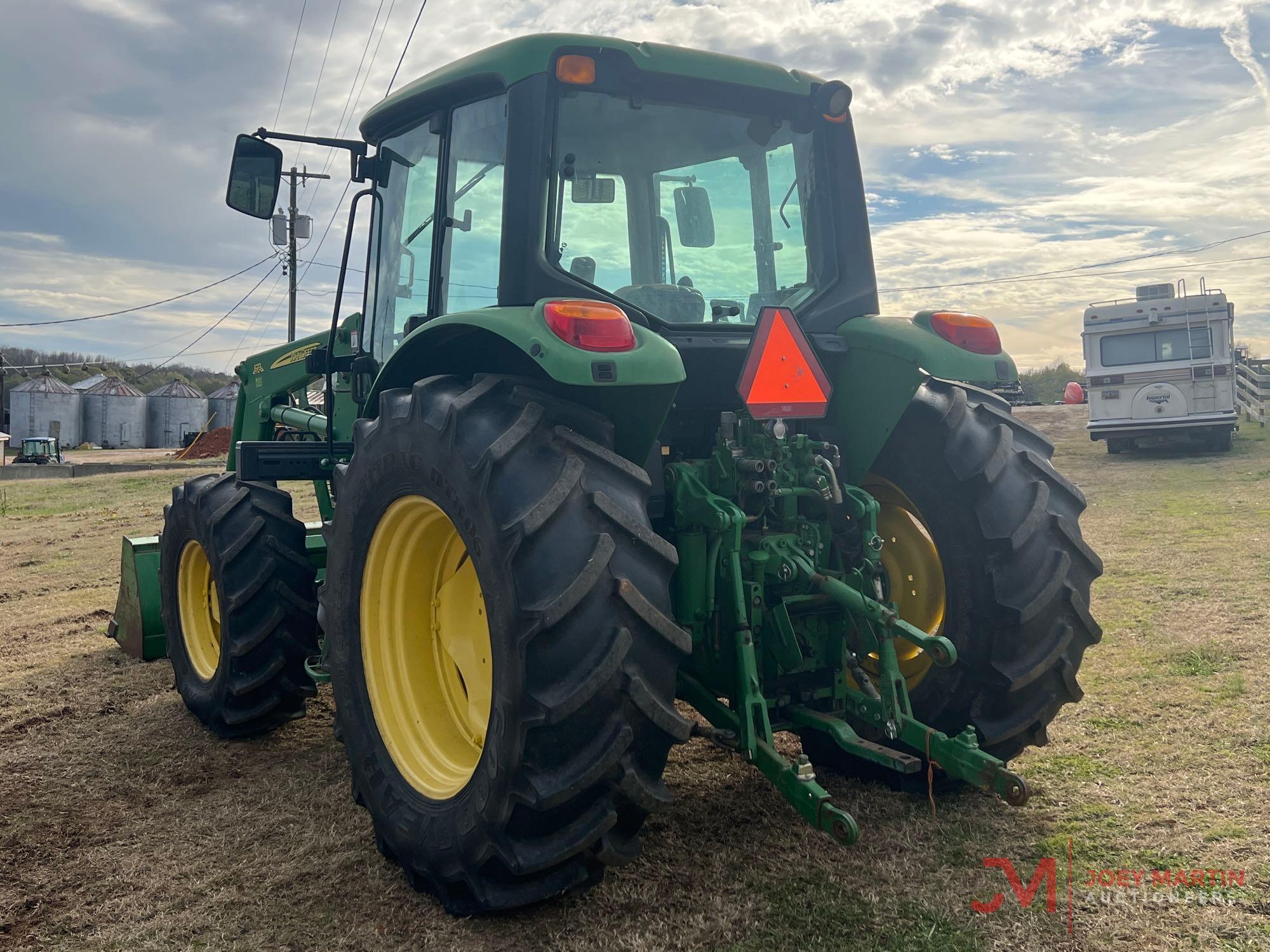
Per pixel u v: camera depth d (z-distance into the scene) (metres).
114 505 18.02
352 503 2.91
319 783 3.47
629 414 2.54
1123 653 4.50
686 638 2.30
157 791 3.43
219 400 70.38
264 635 3.86
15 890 2.68
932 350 2.87
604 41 2.87
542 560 2.20
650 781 2.28
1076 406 25.44
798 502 2.97
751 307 3.15
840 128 3.31
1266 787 2.97
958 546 2.93
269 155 3.58
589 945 2.27
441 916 2.46
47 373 64.44
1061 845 2.68
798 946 2.22
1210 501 9.70
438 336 2.75
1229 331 14.41
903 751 3.06
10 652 5.80
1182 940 2.19
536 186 2.76
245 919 2.49
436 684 2.95
